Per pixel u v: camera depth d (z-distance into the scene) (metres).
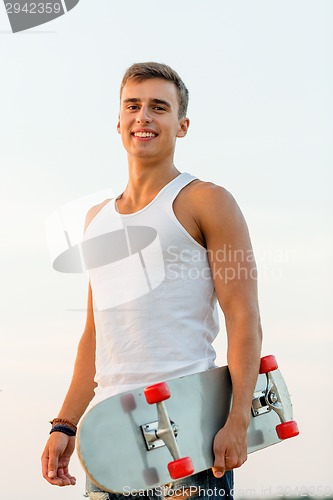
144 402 4.53
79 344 5.42
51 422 5.29
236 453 4.50
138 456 4.43
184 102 5.25
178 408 4.51
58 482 5.11
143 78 5.04
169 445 4.36
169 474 4.47
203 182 4.97
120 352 4.81
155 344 4.74
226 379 4.75
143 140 4.98
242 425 4.54
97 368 4.96
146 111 4.98
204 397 4.62
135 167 5.04
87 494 4.93
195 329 4.81
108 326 4.88
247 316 4.73
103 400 4.45
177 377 4.63
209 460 4.54
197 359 4.79
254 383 4.66
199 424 4.56
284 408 4.92
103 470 4.33
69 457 5.23
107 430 4.40
